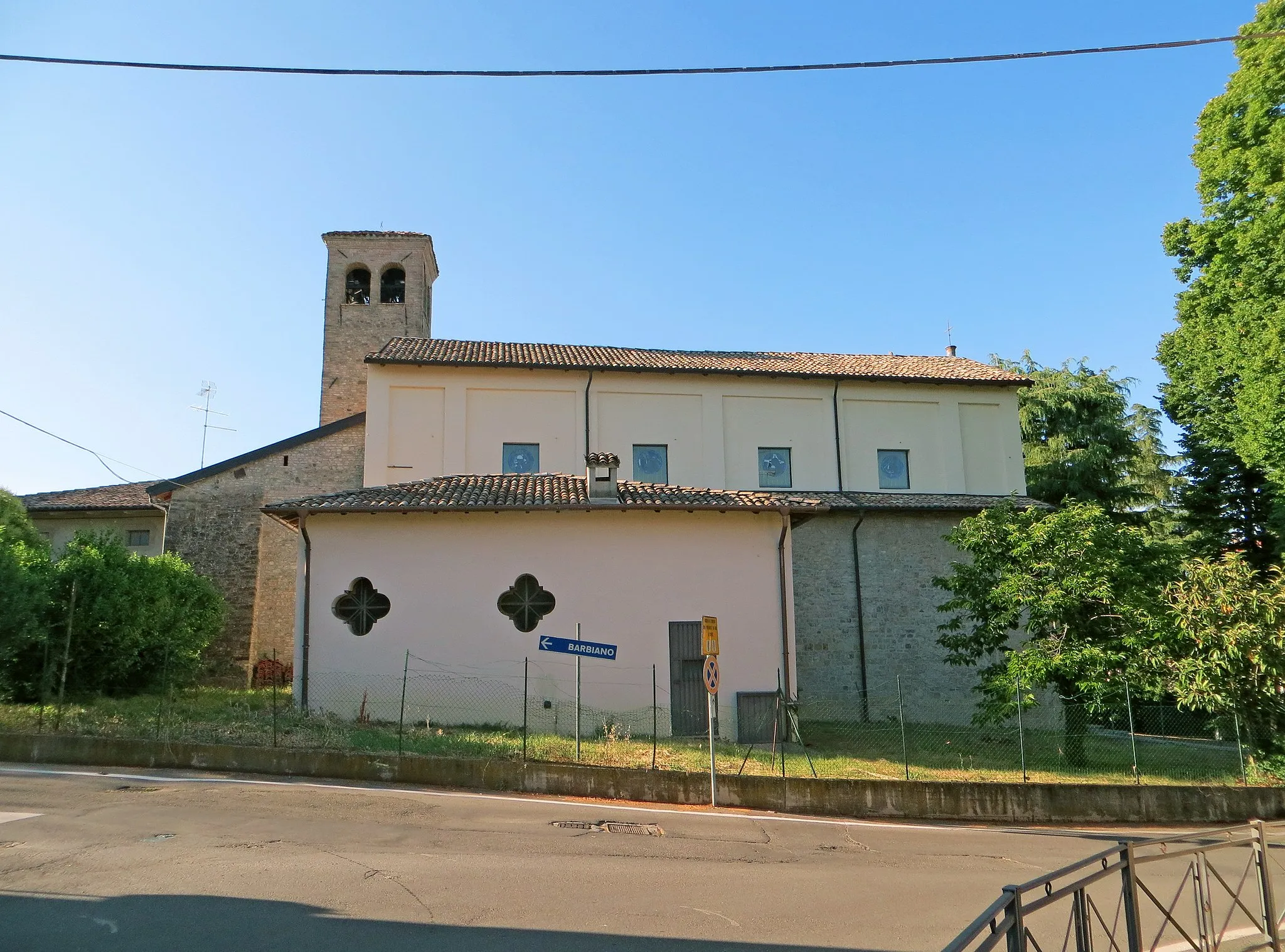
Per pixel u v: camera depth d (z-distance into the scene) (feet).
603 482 62.95
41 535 73.36
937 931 24.31
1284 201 72.49
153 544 93.30
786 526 63.10
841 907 26.32
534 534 61.36
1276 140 73.46
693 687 60.44
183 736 46.42
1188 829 45.09
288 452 87.25
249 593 84.38
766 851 34.19
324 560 60.23
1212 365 83.05
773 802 44.16
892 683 78.33
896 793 44.91
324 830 32.32
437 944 21.39
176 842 29.48
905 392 91.61
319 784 41.75
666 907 25.40
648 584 61.26
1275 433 76.07
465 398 81.97
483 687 59.11
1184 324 87.20
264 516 85.92
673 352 96.43
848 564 80.48
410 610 59.82
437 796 40.78
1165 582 56.75
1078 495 112.88
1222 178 79.15
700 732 59.72
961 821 44.80
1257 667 51.47
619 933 22.89
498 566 60.75
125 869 26.21
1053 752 58.95
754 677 60.85
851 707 76.64
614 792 44.01
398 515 60.95
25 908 22.59
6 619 49.08
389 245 115.03
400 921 22.90
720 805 43.88
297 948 20.72
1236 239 77.71
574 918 23.91
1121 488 114.83
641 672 60.03
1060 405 119.24
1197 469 97.96
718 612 61.52
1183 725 59.52
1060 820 45.70
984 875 31.94
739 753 52.54
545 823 36.45
